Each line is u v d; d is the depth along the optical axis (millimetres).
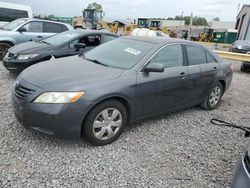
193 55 4895
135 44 4480
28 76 3635
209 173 3246
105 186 2840
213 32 38562
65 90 3240
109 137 3674
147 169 3205
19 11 12734
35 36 9289
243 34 29766
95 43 7430
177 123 4691
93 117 3420
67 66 3967
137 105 3900
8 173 2898
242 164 2020
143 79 3879
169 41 4520
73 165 3146
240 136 4359
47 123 3209
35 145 3492
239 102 6473
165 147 3779
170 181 3023
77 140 3707
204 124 4762
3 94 5414
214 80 5301
